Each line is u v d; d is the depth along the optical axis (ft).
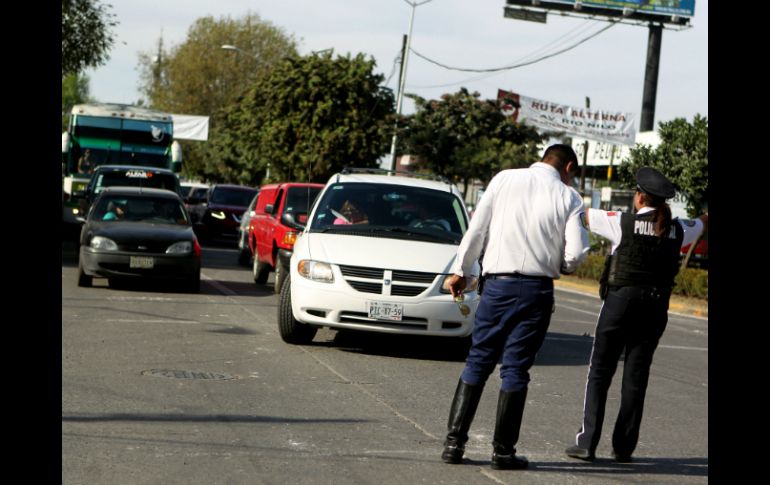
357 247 58.39
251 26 395.96
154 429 35.99
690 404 50.62
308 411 41.06
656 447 39.83
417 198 63.98
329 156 228.02
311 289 57.11
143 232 85.56
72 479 29.07
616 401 50.93
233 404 41.42
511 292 33.94
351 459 33.58
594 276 164.25
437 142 210.38
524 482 32.35
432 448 36.14
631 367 36.50
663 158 155.43
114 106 149.59
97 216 89.71
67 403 39.34
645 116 218.59
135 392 42.57
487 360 34.30
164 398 41.70
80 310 70.03
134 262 84.07
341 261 57.31
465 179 212.43
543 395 49.75
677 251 36.29
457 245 60.34
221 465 31.65
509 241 34.17
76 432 34.65
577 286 152.87
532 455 36.50
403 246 58.95
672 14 218.18
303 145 229.45
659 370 63.26
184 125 266.36
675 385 56.90
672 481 34.04
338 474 31.50
